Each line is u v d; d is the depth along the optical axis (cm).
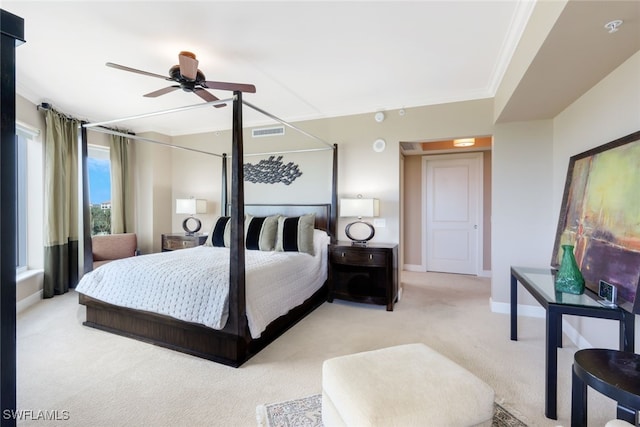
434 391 132
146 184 524
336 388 140
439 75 322
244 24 233
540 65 215
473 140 533
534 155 342
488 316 343
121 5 210
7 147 88
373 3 209
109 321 294
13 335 90
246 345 243
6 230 88
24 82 340
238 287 232
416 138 396
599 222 217
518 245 349
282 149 473
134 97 386
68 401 190
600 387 120
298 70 311
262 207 457
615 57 204
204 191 536
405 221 610
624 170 197
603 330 232
